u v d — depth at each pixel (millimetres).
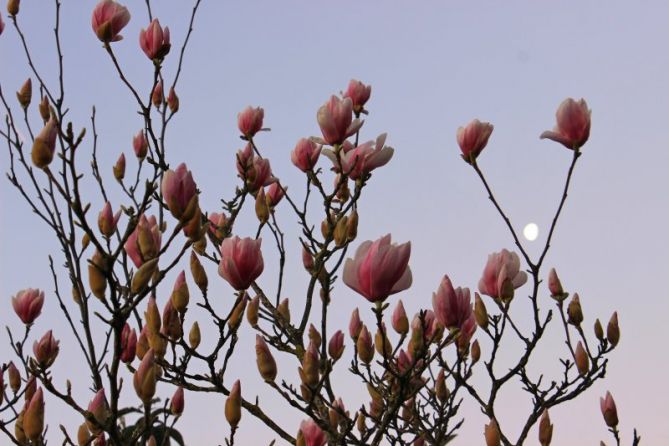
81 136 1758
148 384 1793
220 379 2012
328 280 2260
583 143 2135
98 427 1796
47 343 2035
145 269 1729
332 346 2254
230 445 1884
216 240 2357
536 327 2154
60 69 2250
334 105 2186
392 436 2221
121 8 2279
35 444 1834
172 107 2473
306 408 1961
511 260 2188
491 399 2191
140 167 2422
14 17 2334
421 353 1946
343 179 2193
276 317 2287
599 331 2254
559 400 2240
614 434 2328
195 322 2055
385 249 1829
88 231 1721
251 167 2350
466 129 2182
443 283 1944
